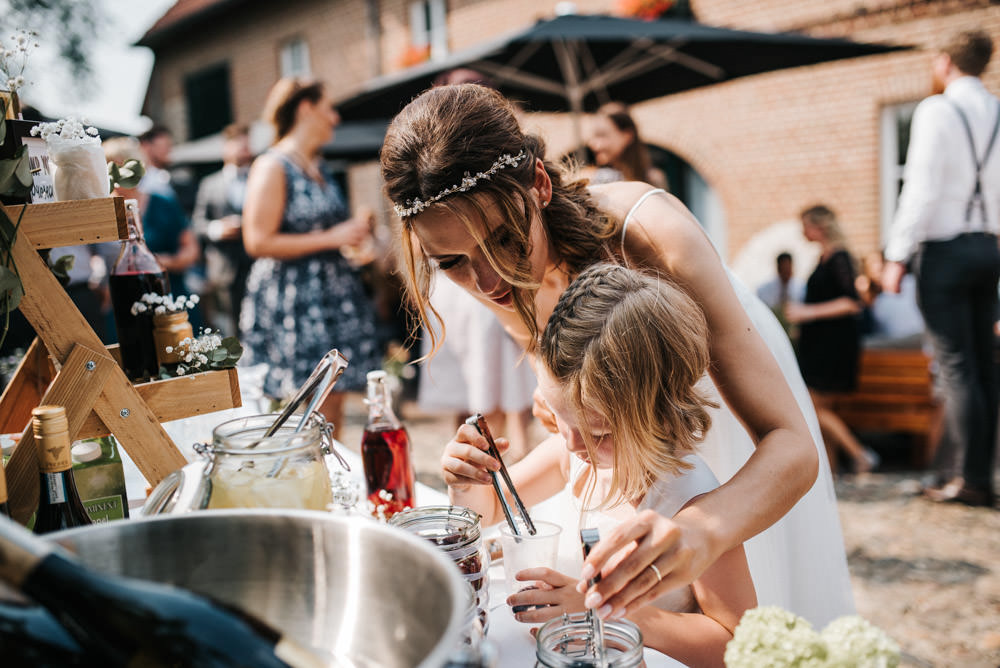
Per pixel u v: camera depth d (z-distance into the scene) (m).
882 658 0.60
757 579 1.44
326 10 10.21
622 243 1.29
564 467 1.45
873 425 4.41
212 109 12.53
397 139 1.16
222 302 5.66
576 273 1.35
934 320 3.56
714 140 7.17
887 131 6.28
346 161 7.52
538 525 1.05
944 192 3.41
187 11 12.42
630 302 1.09
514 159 1.14
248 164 5.14
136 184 1.17
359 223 2.95
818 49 4.80
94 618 0.52
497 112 1.17
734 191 7.11
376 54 9.62
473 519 0.93
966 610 2.68
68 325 0.97
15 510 0.95
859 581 2.93
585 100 5.39
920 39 5.96
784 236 6.65
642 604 0.84
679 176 7.79
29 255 0.95
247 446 0.86
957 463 3.68
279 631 0.58
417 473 4.18
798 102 6.62
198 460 1.20
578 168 1.48
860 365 4.36
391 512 1.33
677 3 7.14
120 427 1.00
